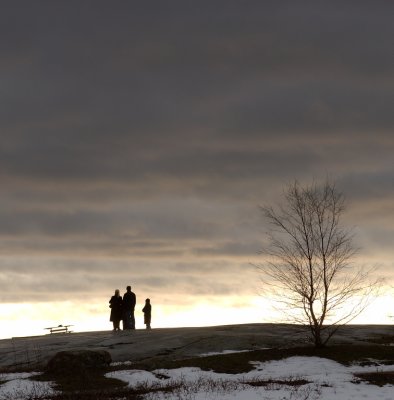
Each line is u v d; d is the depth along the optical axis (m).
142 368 30.36
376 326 42.09
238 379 27.75
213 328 41.69
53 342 38.97
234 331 39.53
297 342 35.84
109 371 29.78
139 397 24.36
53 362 29.66
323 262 34.28
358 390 25.14
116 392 25.50
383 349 33.19
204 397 24.02
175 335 38.03
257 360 31.20
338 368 29.70
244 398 23.86
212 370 29.59
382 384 26.16
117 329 43.53
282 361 31.02
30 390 26.34
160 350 34.69
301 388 25.39
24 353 36.16
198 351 34.38
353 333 38.91
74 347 36.53
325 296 34.00
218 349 34.69
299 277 34.16
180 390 25.30
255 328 40.66
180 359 32.84
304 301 34.00
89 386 26.91
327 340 33.91
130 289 43.34
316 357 31.70
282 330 39.59
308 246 34.50
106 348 35.94
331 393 24.62
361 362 30.66
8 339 44.09
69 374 29.14
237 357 31.77
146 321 43.81
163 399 23.98
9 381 27.98
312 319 34.06
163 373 29.03
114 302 43.66
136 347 35.56
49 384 27.22
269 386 25.75
